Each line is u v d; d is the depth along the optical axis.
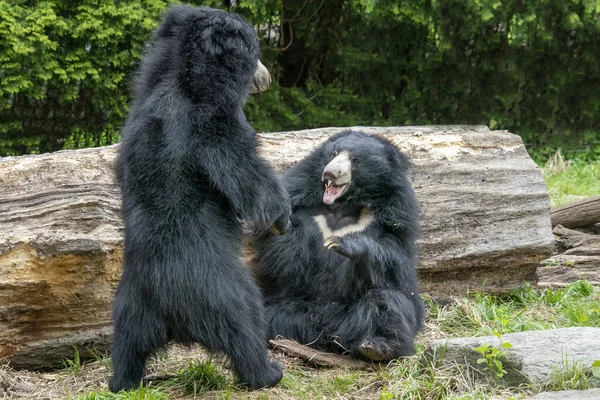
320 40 21.92
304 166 9.25
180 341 7.22
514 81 23.02
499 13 19.88
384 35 22.09
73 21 16.67
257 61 7.54
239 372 7.23
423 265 10.31
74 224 8.50
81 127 19.48
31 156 8.95
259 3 17.44
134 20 16.70
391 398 7.07
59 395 7.62
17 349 8.48
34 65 16.70
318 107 20.92
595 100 23.64
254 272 9.12
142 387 6.93
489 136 11.09
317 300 8.85
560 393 6.77
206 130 7.02
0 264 8.13
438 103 23.22
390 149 9.12
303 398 7.29
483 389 7.15
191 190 7.09
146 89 7.46
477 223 10.53
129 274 7.21
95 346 8.84
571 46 23.05
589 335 7.70
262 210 7.21
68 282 8.50
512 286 11.05
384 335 8.34
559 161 21.86
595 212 13.40
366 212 9.03
